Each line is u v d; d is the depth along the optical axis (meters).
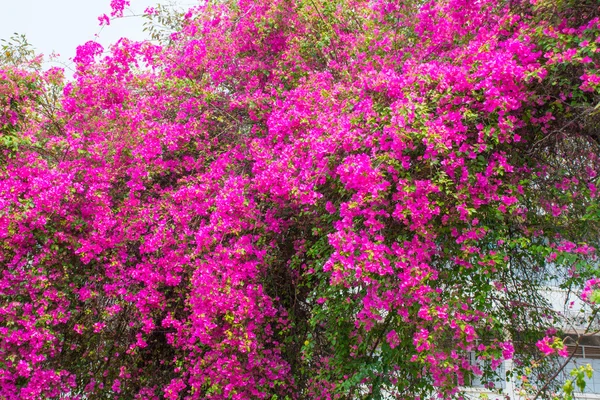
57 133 4.26
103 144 4.05
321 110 3.60
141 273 3.74
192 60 4.62
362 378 3.33
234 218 3.51
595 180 3.37
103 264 3.82
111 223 3.73
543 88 2.86
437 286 3.12
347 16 4.39
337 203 3.38
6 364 3.40
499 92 2.73
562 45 2.76
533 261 4.03
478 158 2.85
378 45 3.86
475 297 2.98
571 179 3.42
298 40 4.25
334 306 3.34
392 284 2.92
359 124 3.10
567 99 3.02
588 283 2.51
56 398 3.83
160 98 4.41
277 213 3.83
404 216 2.74
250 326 3.42
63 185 3.55
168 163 4.17
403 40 3.88
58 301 3.66
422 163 2.95
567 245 3.18
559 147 3.40
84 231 3.81
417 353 3.11
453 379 2.84
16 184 3.53
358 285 3.16
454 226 3.01
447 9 3.54
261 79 4.57
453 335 2.82
